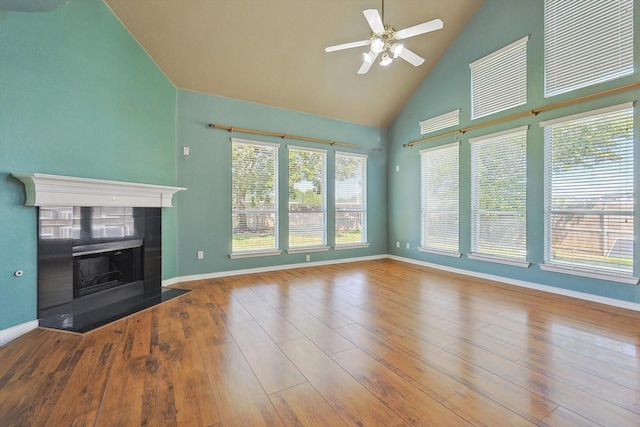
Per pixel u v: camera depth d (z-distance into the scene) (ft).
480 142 14.74
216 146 14.93
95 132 9.97
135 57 11.66
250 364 6.55
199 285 13.42
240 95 15.29
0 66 7.57
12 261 7.85
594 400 5.22
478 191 14.88
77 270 9.86
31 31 8.16
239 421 4.74
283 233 16.88
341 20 13.12
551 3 11.78
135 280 11.89
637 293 9.71
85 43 9.60
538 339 7.72
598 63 10.45
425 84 17.79
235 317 9.46
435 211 17.35
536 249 12.42
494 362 6.57
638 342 7.48
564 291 11.57
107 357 6.85
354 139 19.56
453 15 14.56
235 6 11.59
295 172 17.35
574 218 11.27
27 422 4.68
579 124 11.05
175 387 5.67
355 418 4.81
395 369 6.32
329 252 18.65
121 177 10.99
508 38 13.29
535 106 12.28
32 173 7.53
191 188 14.33
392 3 13.08
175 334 8.16
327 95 16.90
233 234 15.46
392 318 9.33
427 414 4.89
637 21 9.59
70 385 5.71
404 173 19.53
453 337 7.89
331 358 6.81
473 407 5.05
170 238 13.64
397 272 16.21
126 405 5.12
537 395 5.37
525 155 12.75
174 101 13.88
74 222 9.33
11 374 6.09
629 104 9.70
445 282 13.93
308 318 9.36
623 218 10.02
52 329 8.43
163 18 11.34
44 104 8.46
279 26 12.71
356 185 19.84
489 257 14.23
